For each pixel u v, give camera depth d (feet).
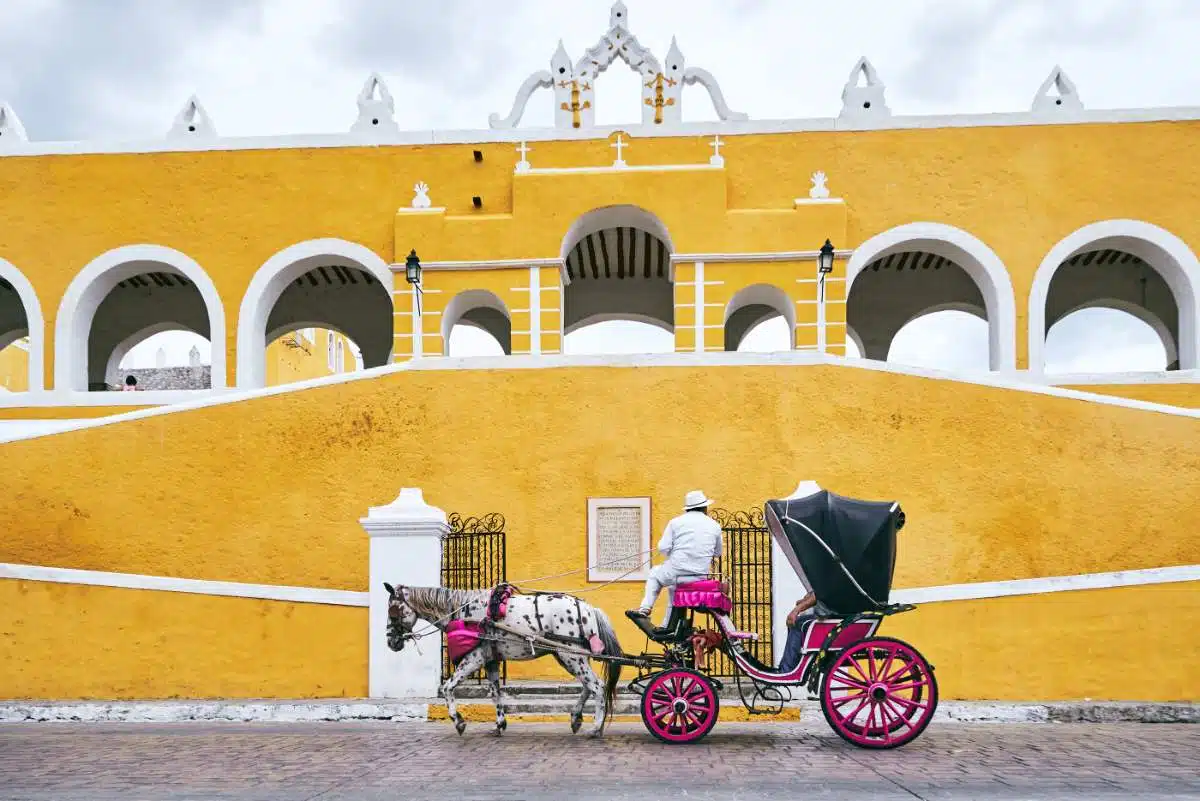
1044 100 64.34
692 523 29.27
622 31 67.10
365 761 26.08
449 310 63.36
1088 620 35.45
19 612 38.09
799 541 27.78
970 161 63.98
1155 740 29.17
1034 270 63.31
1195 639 35.22
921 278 81.97
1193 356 62.44
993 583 35.63
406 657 35.86
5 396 62.64
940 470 40.09
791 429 40.75
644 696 28.76
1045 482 39.78
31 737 30.83
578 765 25.34
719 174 61.82
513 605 29.94
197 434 42.09
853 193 64.23
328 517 41.32
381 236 65.16
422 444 41.55
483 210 65.16
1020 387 40.27
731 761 25.77
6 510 41.96
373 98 66.95
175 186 65.67
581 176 61.98
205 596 37.50
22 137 67.10
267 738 30.12
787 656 28.68
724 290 61.46
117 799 21.77
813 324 60.90
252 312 64.85
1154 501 39.52
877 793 21.93
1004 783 22.98
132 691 37.27
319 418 41.93
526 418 41.47
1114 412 39.96
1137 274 79.41
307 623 36.88
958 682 35.27
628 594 40.19
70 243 65.46
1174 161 63.21
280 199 65.51
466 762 25.84
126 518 41.75
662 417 41.22
